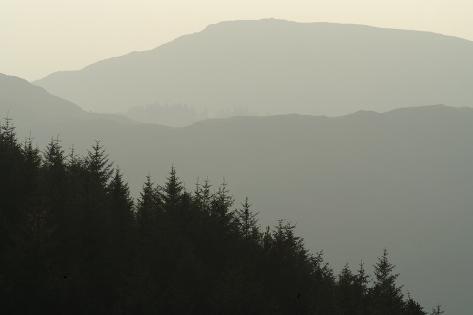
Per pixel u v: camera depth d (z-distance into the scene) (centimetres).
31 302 4469
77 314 4619
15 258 4716
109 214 5734
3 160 5688
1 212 5169
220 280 5625
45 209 5169
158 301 4947
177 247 5656
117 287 5084
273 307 5644
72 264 5044
